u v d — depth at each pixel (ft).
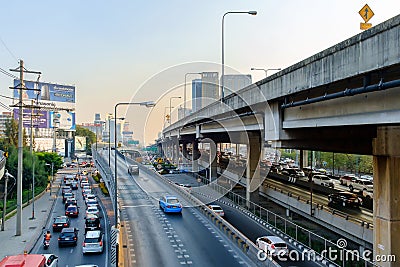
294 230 84.23
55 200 153.28
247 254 58.39
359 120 43.04
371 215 75.10
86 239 70.59
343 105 46.32
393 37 30.48
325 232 83.82
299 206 92.27
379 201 54.49
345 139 70.44
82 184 191.62
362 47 34.58
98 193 164.45
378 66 32.35
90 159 356.18
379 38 32.24
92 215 94.02
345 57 37.37
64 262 64.95
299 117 58.18
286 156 355.15
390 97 37.58
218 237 69.10
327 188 115.34
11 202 138.10
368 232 62.28
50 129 336.70
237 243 63.87
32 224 103.86
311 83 44.65
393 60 30.48
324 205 85.46
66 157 364.38
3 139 204.85
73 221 106.32
